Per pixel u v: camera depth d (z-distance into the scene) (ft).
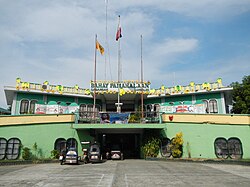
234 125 77.71
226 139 76.95
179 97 97.45
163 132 79.46
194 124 78.95
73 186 34.68
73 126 76.23
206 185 34.86
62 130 78.74
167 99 99.60
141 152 86.33
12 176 44.19
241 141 76.43
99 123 77.00
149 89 92.27
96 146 73.41
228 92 91.40
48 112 92.38
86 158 70.79
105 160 80.33
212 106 91.04
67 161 65.82
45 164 67.51
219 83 89.92
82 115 79.20
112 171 50.37
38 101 93.09
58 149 77.20
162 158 75.56
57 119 78.95
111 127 76.33
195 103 92.58
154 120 79.61
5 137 73.87
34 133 76.23
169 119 79.71
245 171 50.11
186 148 77.46
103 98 102.83
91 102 103.96
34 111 91.25
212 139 77.36
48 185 35.55
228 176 43.21
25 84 90.48
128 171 49.98
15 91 90.43
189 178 41.01
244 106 99.50
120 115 78.54
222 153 76.07
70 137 79.05
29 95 92.43
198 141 77.66
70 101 99.09
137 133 91.97
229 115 78.33
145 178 41.04
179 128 79.10
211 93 92.07
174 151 76.02
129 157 93.20
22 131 75.46
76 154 67.26
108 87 92.84
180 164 64.18
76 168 56.70
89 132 80.89
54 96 96.32
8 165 64.13
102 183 36.76
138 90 92.02
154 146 78.69
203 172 48.32
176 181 38.17
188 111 92.58
